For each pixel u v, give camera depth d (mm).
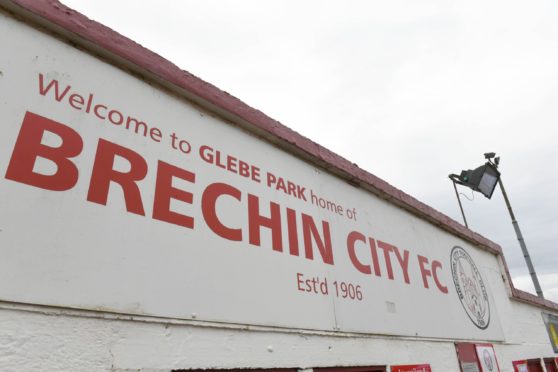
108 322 1552
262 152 2799
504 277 5844
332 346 2496
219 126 2561
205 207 2172
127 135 1987
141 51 2217
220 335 1917
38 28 1866
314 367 2312
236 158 2557
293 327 2295
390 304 3229
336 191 3359
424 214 4488
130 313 1622
